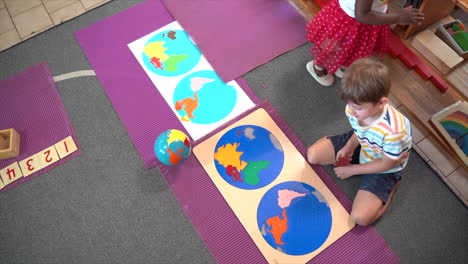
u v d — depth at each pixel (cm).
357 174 137
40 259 138
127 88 169
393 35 156
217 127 156
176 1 190
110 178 150
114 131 160
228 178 146
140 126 160
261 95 163
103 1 193
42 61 180
